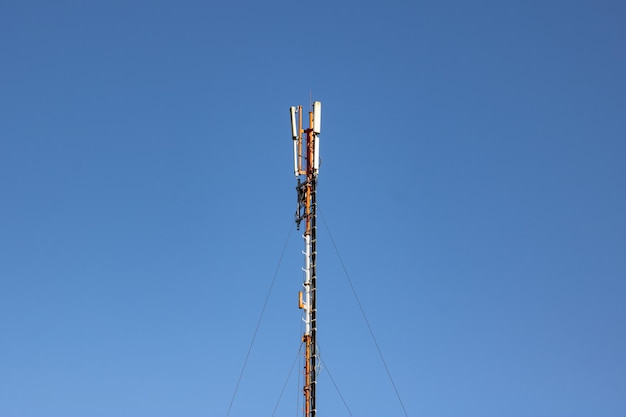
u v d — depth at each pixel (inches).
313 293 2212.1
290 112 2417.6
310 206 2311.8
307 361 2149.4
